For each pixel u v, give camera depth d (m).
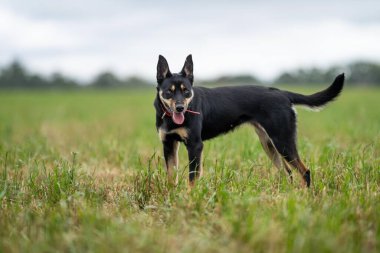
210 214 7.05
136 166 10.63
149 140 15.84
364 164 9.43
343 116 25.06
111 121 25.70
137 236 6.18
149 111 33.06
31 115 30.77
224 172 9.21
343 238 6.09
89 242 6.01
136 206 7.93
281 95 10.04
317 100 10.09
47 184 8.76
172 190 8.20
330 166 9.45
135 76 103.94
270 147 10.34
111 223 6.66
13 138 17.61
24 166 11.00
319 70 89.38
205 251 5.80
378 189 8.30
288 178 9.59
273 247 5.89
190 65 9.79
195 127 9.44
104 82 101.94
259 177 9.38
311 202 7.40
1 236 6.54
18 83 95.62
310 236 5.97
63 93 73.81
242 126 10.21
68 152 13.70
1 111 35.00
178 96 9.20
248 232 6.15
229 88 10.19
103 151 13.35
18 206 7.76
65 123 25.00
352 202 7.34
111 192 8.87
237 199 7.23
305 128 19.09
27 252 5.96
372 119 21.98
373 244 6.05
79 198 7.73
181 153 12.80
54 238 6.21
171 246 6.03
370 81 95.81
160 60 9.73
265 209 6.97
